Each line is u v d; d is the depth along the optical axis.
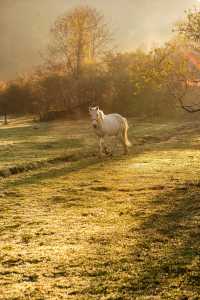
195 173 19.88
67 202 15.42
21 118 73.38
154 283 8.35
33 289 8.27
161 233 11.46
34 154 27.64
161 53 17.95
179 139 35.25
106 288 8.24
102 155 26.72
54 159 26.03
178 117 56.41
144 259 9.62
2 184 19.16
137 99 62.28
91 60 75.38
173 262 9.30
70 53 76.31
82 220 13.02
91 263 9.52
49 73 75.88
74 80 69.69
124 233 11.56
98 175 20.47
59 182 19.20
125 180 18.97
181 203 14.56
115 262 9.55
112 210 14.08
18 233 11.93
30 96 79.94
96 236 11.41
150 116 59.19
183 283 8.26
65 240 11.19
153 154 26.66
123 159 25.17
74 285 8.44
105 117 26.67
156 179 18.91
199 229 11.58
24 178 20.47
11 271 9.23
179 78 17.84
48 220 13.16
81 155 27.91
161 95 57.88
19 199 16.19
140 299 7.66
